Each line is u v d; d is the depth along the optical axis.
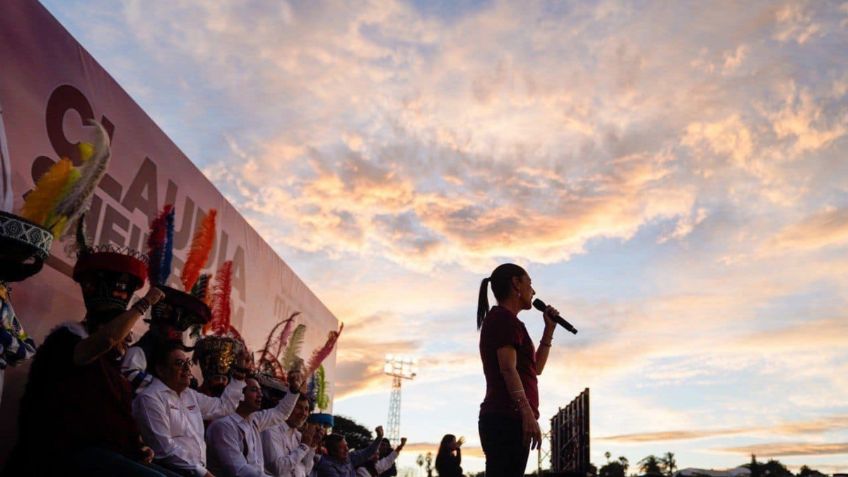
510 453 3.73
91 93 5.94
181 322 5.35
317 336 13.70
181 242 7.54
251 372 6.24
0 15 4.96
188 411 4.89
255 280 9.92
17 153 5.08
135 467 3.71
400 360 31.67
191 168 7.74
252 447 5.84
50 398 3.73
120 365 4.38
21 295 5.12
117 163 6.32
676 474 16.42
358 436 29.67
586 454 18.42
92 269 4.36
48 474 3.61
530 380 3.98
